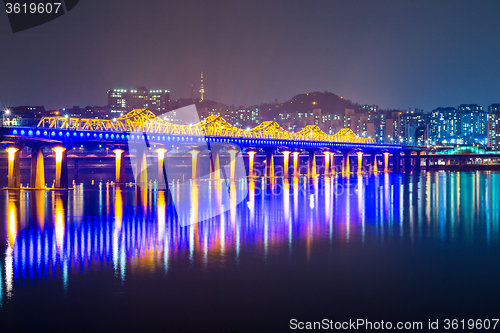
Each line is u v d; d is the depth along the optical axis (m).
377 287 51.19
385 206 123.00
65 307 45.59
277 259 62.66
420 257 63.84
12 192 149.38
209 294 48.97
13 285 51.56
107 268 57.88
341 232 82.75
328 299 47.72
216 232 82.44
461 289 50.66
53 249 68.00
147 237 77.38
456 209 116.12
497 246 70.88
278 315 44.06
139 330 41.12
